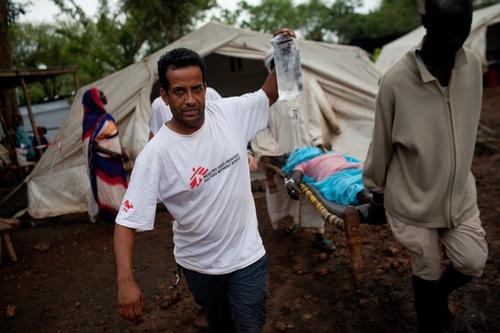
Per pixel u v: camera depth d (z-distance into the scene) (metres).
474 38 11.13
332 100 6.42
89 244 4.63
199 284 1.90
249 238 1.83
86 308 3.24
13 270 4.13
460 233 1.95
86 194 5.83
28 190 5.82
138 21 17.80
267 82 2.00
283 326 2.64
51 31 26.52
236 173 1.73
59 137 5.82
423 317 2.12
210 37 5.99
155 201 1.61
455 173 1.84
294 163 3.42
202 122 1.65
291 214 3.96
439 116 1.79
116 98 5.80
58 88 22.30
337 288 3.03
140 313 1.49
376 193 2.15
